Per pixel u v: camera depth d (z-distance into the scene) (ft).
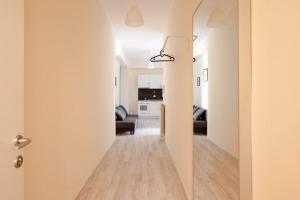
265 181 3.39
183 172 9.60
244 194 3.96
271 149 3.23
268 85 3.29
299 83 2.65
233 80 4.61
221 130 5.47
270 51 3.23
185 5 9.27
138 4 13.44
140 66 36.65
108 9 14.40
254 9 3.66
